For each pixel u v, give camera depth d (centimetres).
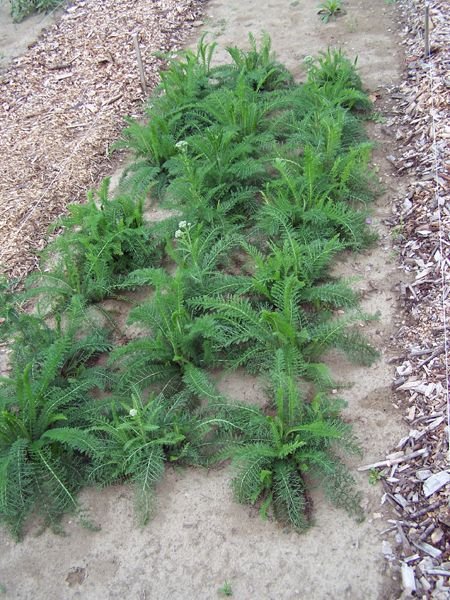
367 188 231
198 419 168
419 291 196
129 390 177
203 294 194
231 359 183
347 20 348
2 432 161
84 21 389
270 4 382
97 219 214
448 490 147
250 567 144
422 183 231
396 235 217
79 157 283
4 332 195
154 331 190
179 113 271
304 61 292
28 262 238
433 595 132
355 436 162
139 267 221
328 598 136
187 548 150
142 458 159
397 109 274
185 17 378
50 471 158
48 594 146
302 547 145
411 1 341
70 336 186
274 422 153
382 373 178
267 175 250
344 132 253
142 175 247
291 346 172
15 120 315
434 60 289
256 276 193
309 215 210
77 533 156
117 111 310
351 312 195
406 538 142
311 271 197
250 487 150
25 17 411
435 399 166
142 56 346
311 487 156
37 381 173
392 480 153
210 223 224
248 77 288
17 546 156
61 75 344
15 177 277
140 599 142
